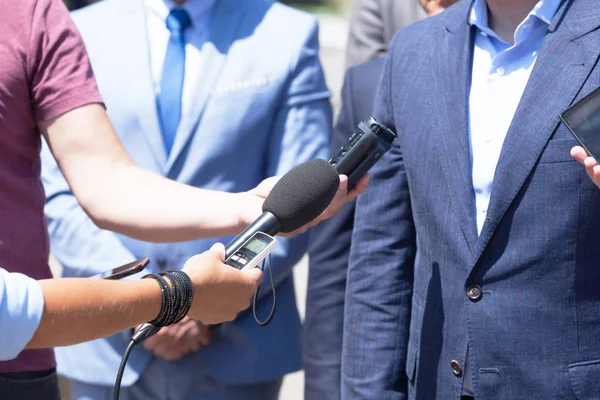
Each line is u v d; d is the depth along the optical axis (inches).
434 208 109.7
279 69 142.9
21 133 103.7
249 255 91.0
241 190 143.0
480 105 108.9
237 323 141.7
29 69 103.4
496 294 104.4
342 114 144.2
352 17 196.2
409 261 118.9
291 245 142.3
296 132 143.0
